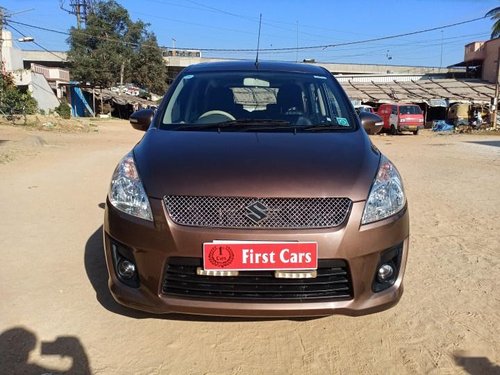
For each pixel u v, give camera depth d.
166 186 2.68
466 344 2.93
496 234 5.17
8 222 5.30
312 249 2.55
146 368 2.66
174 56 66.50
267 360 2.76
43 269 3.96
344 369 2.69
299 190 2.63
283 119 3.71
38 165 9.72
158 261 2.62
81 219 5.46
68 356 2.74
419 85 42.78
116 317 3.19
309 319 3.21
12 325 3.05
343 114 3.84
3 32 34.00
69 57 45.44
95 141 17.28
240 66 4.39
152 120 3.79
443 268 4.15
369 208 2.68
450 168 10.89
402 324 3.18
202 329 3.07
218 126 3.54
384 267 2.77
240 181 2.65
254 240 2.54
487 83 42.53
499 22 35.44
